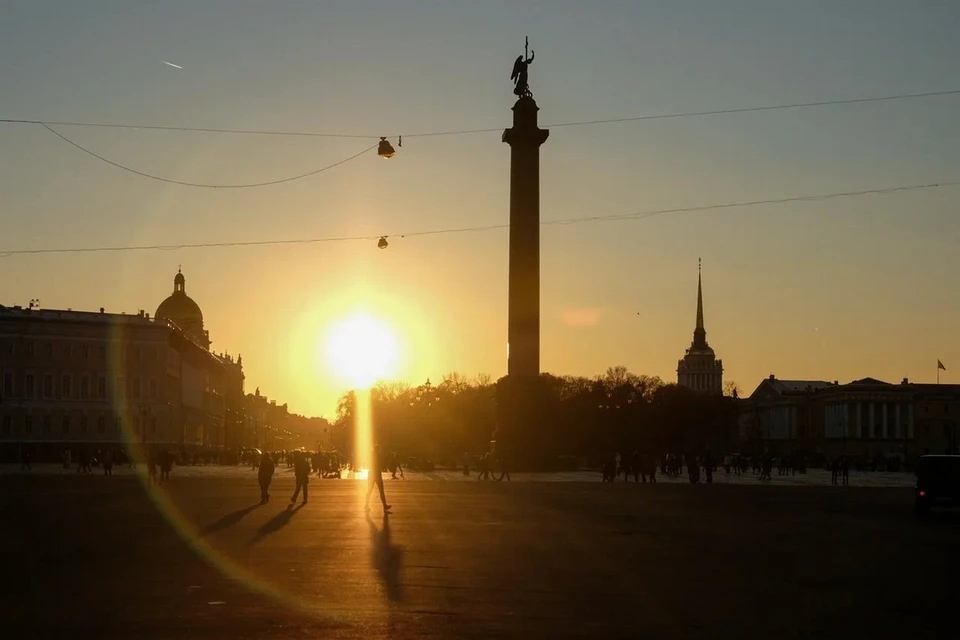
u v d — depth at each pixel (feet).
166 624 62.08
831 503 217.77
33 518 148.87
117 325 574.15
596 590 78.43
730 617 66.90
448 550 106.73
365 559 97.50
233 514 160.76
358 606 69.31
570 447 572.92
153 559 96.73
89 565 91.81
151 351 581.53
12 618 64.08
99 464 452.76
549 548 110.32
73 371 562.25
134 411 572.92
